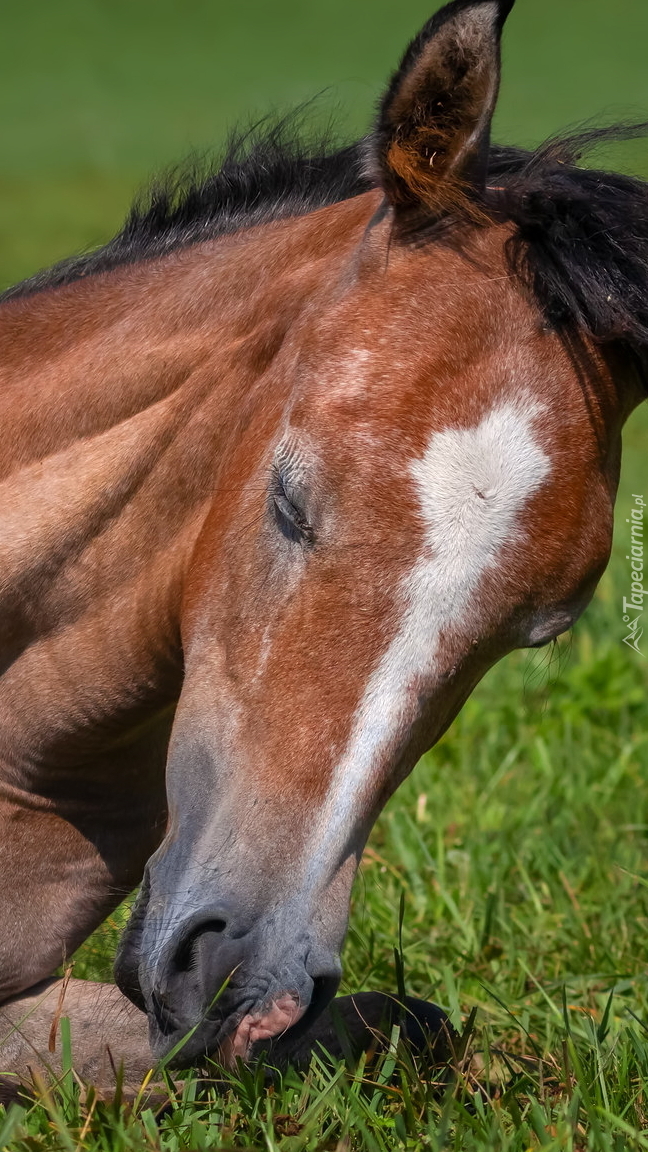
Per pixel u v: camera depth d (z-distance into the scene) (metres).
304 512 4.62
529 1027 6.27
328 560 4.57
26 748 5.67
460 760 9.82
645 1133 5.00
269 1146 4.49
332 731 4.54
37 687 5.61
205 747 4.78
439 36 4.75
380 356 4.69
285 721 4.59
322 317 4.89
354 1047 5.44
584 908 7.59
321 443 4.62
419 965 7.03
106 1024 5.48
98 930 6.33
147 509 5.39
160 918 4.66
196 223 6.04
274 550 4.77
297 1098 5.11
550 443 4.57
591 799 9.09
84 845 5.87
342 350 4.75
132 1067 5.41
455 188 4.87
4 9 76.25
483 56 4.73
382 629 4.52
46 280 6.26
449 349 4.66
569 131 5.38
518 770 9.73
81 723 5.61
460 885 7.91
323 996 4.56
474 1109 5.32
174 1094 5.11
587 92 53.44
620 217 4.80
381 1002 5.55
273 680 4.64
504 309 4.71
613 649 11.35
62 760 5.70
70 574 5.49
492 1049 5.82
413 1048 5.44
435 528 4.50
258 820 4.55
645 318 4.68
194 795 4.77
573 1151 4.85
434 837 8.49
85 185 39.62
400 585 4.50
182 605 5.19
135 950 4.82
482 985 6.16
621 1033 5.84
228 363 5.27
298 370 4.86
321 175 5.93
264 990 4.45
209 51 68.31
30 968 5.84
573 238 4.73
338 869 4.55
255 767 4.60
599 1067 5.32
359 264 4.93
